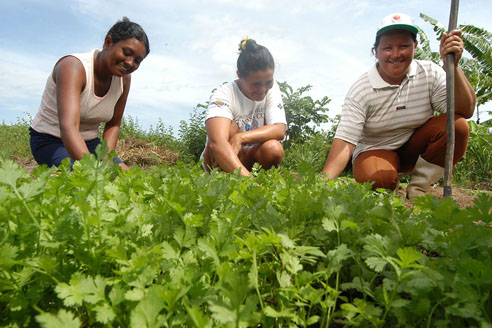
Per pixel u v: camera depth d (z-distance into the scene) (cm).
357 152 377
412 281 68
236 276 57
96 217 77
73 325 54
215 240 77
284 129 375
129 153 912
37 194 80
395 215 102
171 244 86
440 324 65
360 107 331
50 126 311
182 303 64
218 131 323
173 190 100
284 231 95
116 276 74
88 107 305
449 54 221
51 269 69
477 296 63
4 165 78
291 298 73
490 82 977
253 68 323
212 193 107
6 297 67
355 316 76
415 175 344
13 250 65
